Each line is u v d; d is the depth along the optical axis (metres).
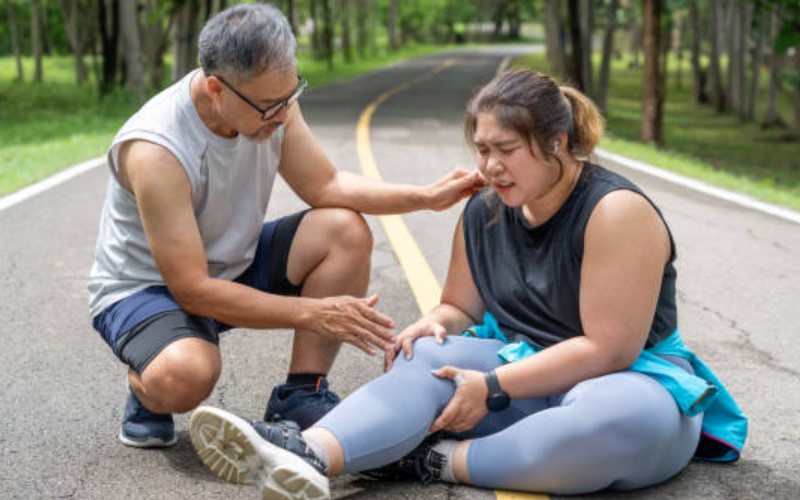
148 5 28.00
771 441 3.47
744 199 9.20
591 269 2.91
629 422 2.83
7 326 4.80
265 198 3.38
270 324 3.09
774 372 4.25
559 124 2.85
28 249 6.46
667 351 3.10
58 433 3.47
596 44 86.81
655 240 2.91
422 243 6.86
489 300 3.21
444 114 19.17
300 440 2.71
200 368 3.00
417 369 2.98
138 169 3.03
